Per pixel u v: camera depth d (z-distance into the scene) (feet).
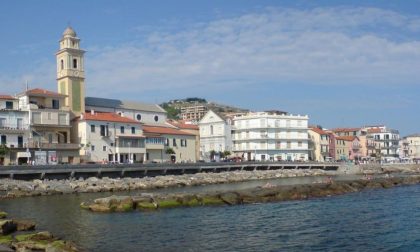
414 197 219.00
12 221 125.70
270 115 570.05
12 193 224.94
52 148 345.51
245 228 137.18
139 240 120.57
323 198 214.07
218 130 565.94
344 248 112.98
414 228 137.80
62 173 279.08
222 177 346.74
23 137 337.93
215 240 120.98
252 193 202.08
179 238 123.24
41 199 212.64
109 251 108.88
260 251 109.81
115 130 384.68
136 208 172.35
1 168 254.27
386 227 139.33
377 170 501.15
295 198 211.61
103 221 147.64
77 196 226.17
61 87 397.39
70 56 394.73
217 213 164.45
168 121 532.73
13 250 98.63
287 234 128.77
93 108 422.41
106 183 266.36
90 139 367.66
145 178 299.38
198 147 545.03
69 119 368.27
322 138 629.51
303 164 479.41
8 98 342.85
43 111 351.67
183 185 302.45
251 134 568.41
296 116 588.09
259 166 436.76
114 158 381.40
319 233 130.31
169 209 173.27
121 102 459.73
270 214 163.32
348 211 171.73
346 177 393.09
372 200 206.39
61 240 111.34
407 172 495.41
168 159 431.84
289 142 581.53
